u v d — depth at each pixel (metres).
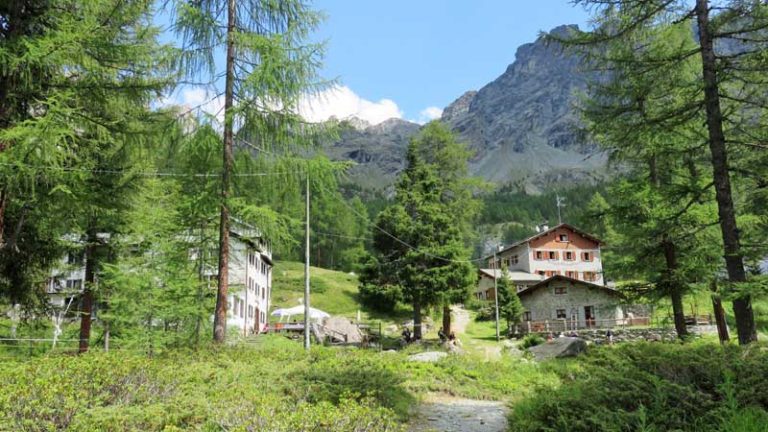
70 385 5.55
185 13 12.61
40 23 11.08
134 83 11.62
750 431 5.02
